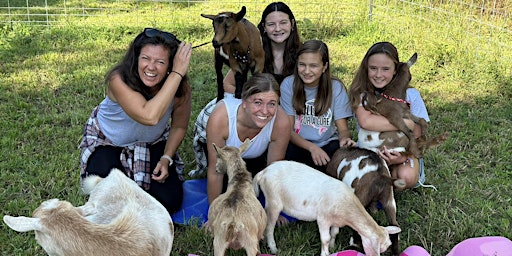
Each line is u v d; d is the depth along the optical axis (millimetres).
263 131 4020
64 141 5254
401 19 9344
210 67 7508
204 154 4668
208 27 9336
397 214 4148
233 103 3973
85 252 2502
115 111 3824
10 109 5922
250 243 3234
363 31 9031
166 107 3596
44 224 2475
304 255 3664
